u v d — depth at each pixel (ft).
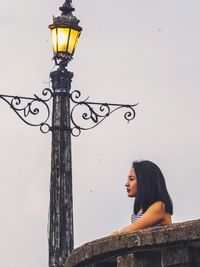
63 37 46.14
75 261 21.98
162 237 19.76
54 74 46.01
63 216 44.62
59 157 45.37
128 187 23.34
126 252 20.90
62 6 46.65
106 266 21.86
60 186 45.09
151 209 22.39
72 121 45.93
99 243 21.07
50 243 44.14
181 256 19.98
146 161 23.16
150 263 20.70
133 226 22.25
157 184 22.75
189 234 19.31
